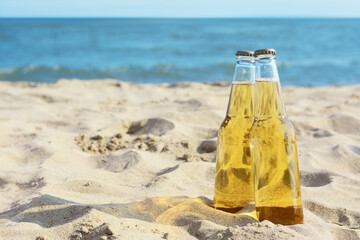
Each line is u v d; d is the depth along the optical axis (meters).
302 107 1.81
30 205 0.74
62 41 8.55
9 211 0.76
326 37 10.13
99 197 0.85
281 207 0.66
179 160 1.11
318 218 0.73
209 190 0.90
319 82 3.62
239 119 0.73
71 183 0.89
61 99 2.10
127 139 1.29
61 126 1.50
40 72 4.14
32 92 2.24
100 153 1.19
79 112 1.74
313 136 1.35
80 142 1.27
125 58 5.71
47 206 0.73
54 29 14.04
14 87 2.53
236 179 0.73
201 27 16.84
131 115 1.66
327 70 4.40
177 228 0.67
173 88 2.56
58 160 1.09
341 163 1.08
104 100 2.05
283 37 10.15
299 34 11.42
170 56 5.97
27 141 1.29
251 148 0.69
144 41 8.68
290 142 0.67
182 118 1.48
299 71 4.34
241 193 0.73
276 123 0.67
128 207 0.76
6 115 1.67
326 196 0.86
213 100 1.81
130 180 0.97
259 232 0.59
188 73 4.29
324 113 1.64
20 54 6.11
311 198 0.84
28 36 9.96
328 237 0.64
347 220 0.75
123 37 9.90
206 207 0.72
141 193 0.86
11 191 0.92
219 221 0.68
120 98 2.11
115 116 1.64
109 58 5.69
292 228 0.63
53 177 0.96
